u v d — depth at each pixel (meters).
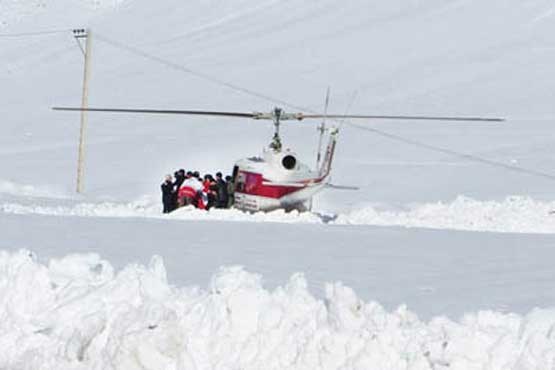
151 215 91.75
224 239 66.88
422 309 40.62
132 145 198.50
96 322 33.53
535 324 31.70
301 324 32.16
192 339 32.50
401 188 146.00
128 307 34.34
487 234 75.75
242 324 32.50
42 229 70.56
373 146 186.75
